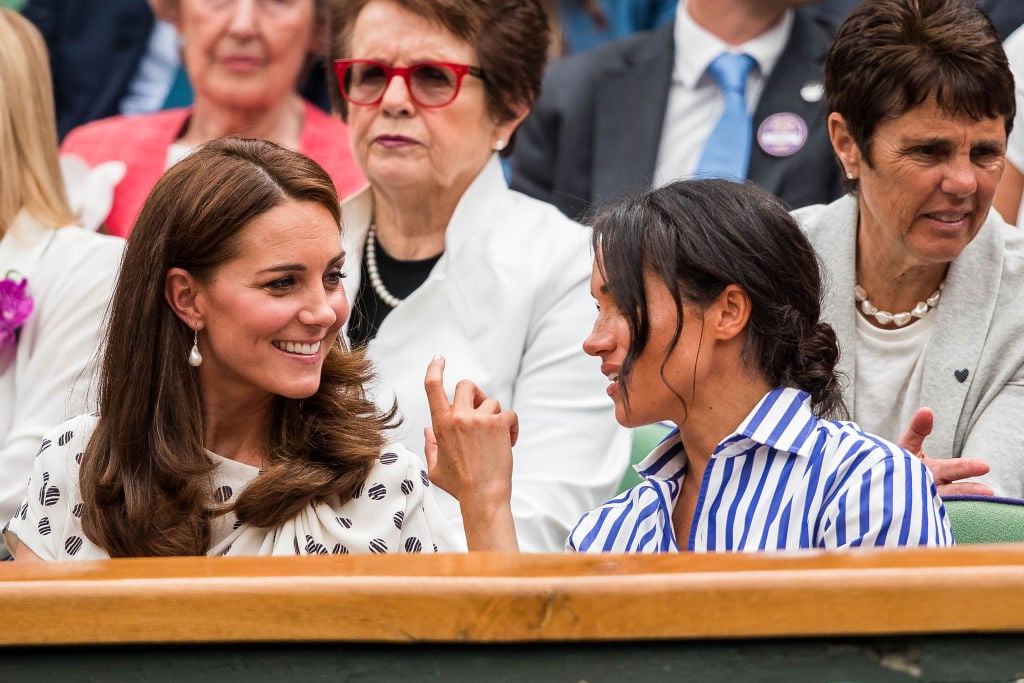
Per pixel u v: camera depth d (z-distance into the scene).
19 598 5.05
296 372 7.66
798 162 13.48
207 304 7.68
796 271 7.15
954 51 9.16
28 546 8.09
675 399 7.15
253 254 7.55
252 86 14.43
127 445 7.84
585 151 14.14
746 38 13.84
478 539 7.75
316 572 5.11
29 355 11.73
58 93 15.65
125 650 5.12
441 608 4.94
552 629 4.91
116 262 11.97
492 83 11.44
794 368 7.18
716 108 13.91
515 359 10.96
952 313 9.98
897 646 4.96
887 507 6.71
